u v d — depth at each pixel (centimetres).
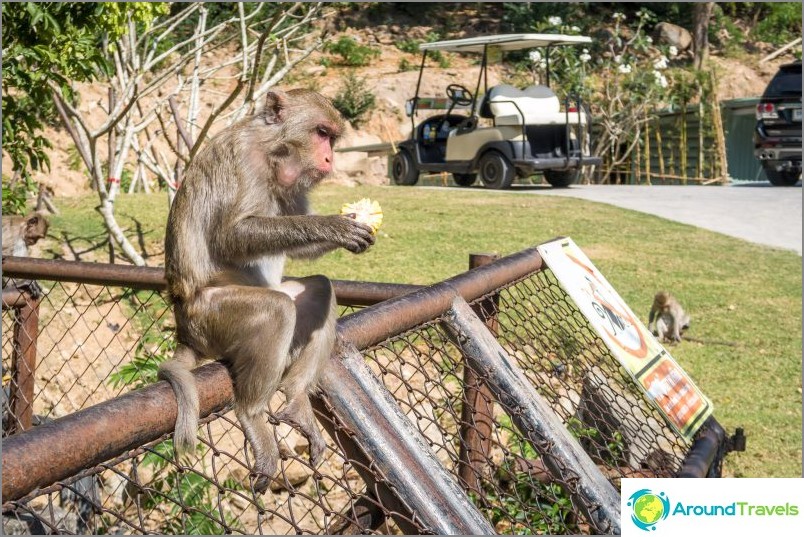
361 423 265
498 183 1978
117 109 1094
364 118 3158
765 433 771
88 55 934
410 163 2191
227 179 329
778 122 2097
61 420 184
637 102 2884
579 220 1558
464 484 300
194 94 1187
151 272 505
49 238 1251
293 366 289
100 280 512
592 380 462
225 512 600
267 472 269
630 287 1169
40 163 1095
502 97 1978
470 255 462
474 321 343
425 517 249
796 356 953
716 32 3850
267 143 340
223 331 297
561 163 1967
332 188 1930
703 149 2961
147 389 219
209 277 326
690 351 970
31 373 556
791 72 2080
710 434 430
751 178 3064
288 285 314
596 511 311
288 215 358
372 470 257
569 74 2952
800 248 1429
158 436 216
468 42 2002
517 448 544
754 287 1198
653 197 1939
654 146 3088
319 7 1101
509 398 328
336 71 3438
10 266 519
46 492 177
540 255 434
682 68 3462
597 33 3662
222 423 666
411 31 3869
